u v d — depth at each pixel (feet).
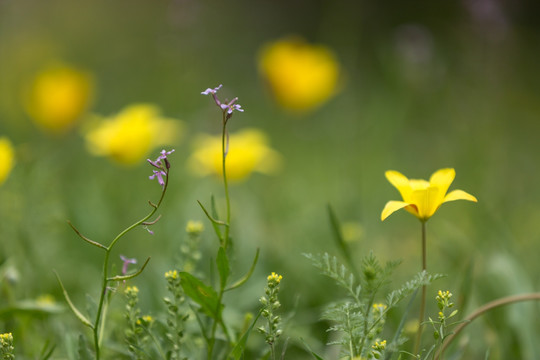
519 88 32.48
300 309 11.48
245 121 29.22
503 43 20.59
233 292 11.66
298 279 12.26
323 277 11.74
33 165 13.79
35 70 27.99
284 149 27.25
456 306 11.16
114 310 9.39
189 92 24.71
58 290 11.94
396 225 18.61
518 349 9.94
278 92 19.19
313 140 27.73
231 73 36.88
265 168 15.81
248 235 14.07
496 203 18.89
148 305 10.26
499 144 22.38
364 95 30.50
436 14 38.60
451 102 24.04
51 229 13.70
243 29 43.37
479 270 11.31
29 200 13.32
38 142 21.83
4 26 27.14
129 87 33.27
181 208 15.89
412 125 26.58
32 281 11.83
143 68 35.50
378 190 21.48
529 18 37.09
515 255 13.05
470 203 18.43
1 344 6.88
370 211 18.78
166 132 14.58
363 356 6.43
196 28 19.65
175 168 20.33
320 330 10.84
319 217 16.20
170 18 19.24
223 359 7.71
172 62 21.91
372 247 16.07
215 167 14.26
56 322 10.00
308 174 23.93
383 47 23.27
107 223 15.34
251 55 40.14
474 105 22.18
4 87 24.88
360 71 35.14
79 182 18.94
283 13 45.34
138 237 15.42
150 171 19.95
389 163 23.27
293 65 18.83
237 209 15.26
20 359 8.66
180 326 7.07
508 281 10.27
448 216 19.10
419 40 23.03
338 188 20.85
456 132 24.04
